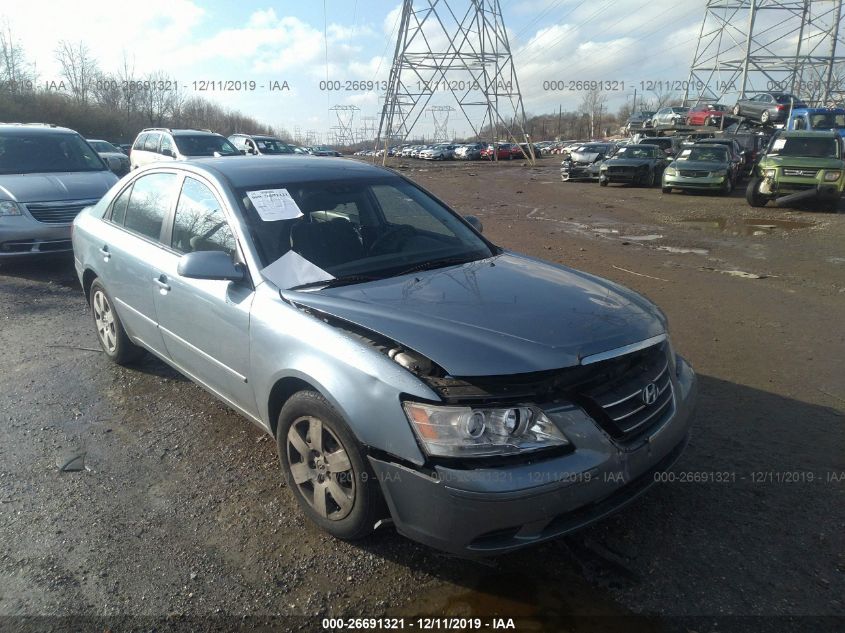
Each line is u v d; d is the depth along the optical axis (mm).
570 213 15234
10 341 5664
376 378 2594
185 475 3545
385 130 45031
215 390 3762
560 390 2547
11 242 7797
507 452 2420
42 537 3020
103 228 4852
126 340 4828
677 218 14250
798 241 11008
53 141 9359
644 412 2758
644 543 2934
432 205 4340
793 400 4406
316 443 2934
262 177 3852
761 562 2797
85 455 3754
